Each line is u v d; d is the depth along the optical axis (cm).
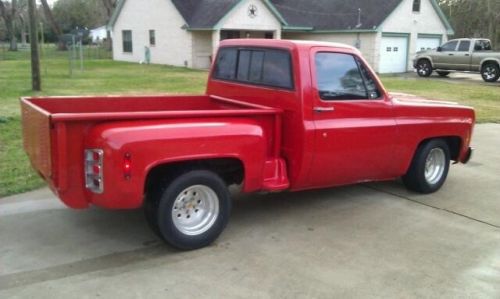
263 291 386
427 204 600
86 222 506
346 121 520
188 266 421
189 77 2183
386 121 553
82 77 2038
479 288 403
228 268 420
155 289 383
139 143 397
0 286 380
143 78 2086
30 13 1457
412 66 3038
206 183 444
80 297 369
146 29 3200
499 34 3981
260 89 533
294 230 506
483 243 491
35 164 443
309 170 505
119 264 421
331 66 508
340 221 535
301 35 3219
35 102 492
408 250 468
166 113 416
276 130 491
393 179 631
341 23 3000
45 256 431
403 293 391
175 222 438
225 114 447
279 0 3428
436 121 605
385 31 2864
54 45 5822
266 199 597
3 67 2469
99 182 396
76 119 387
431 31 3102
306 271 420
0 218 510
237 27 2781
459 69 2472
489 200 624
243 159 453
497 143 973
